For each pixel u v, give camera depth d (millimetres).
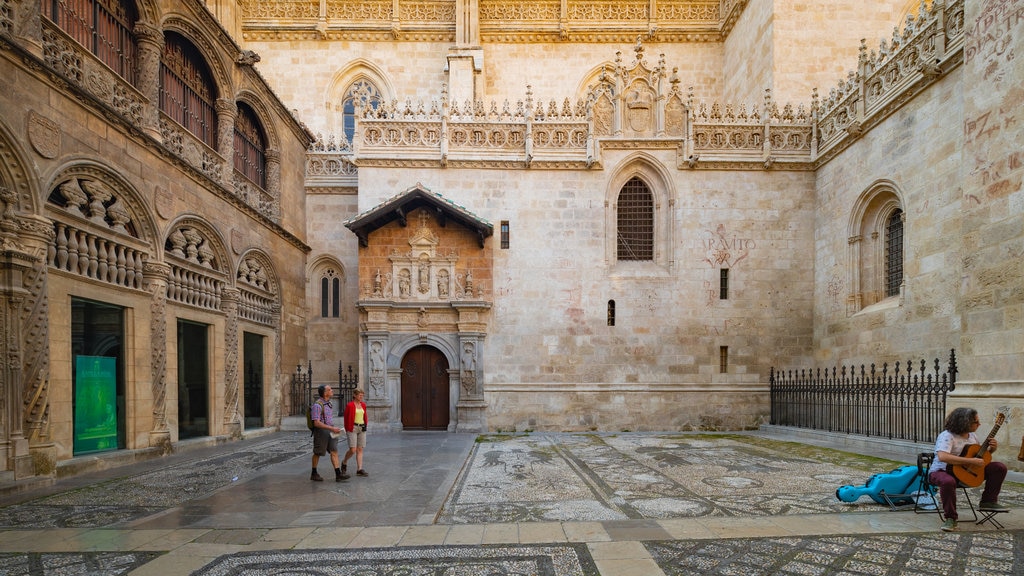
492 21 29766
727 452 15172
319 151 25141
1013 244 11445
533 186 22141
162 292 14469
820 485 10375
